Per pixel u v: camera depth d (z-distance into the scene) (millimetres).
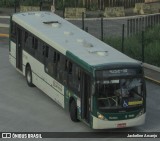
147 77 48625
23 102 42281
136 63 35812
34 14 49500
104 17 77438
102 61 35812
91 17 77312
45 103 42062
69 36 42500
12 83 47000
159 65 52906
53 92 41156
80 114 36500
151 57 53781
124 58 36906
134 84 35406
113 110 34844
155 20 69250
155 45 56469
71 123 37906
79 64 36438
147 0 90188
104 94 34719
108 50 38875
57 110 40531
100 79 34594
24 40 46781
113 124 35125
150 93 45062
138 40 59562
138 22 69188
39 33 43625
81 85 36000
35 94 44188
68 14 76500
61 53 39469
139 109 35594
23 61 47156
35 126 37375
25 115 39500
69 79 38062
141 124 36062
